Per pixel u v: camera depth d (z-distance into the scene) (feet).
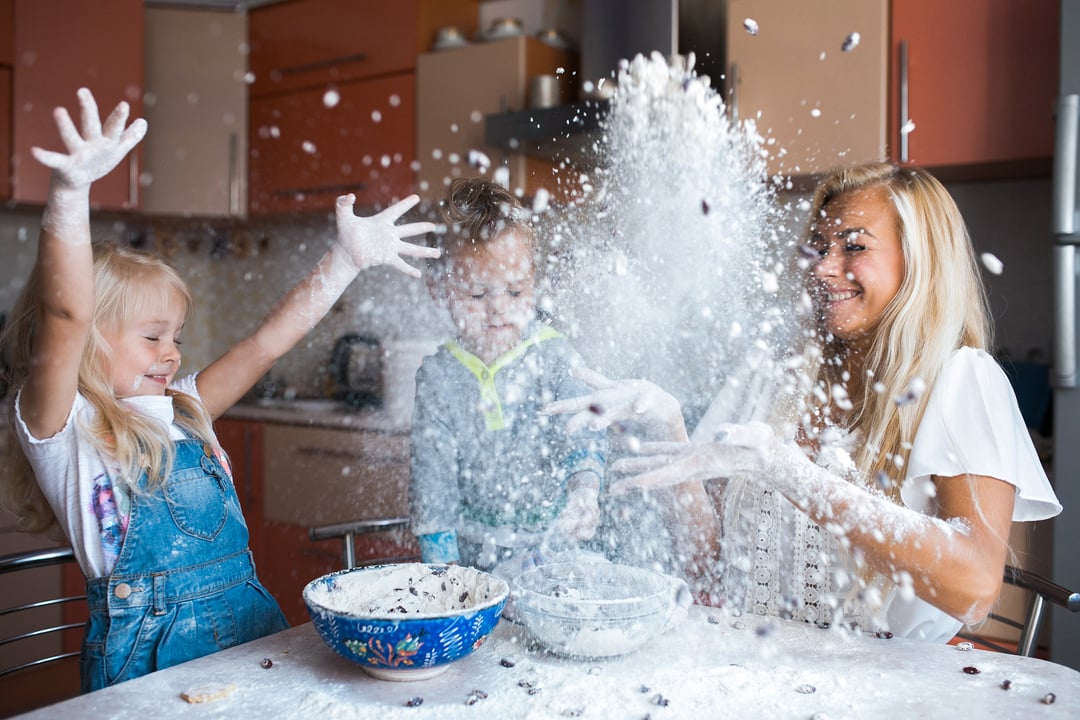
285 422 8.38
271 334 3.99
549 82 7.63
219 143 9.46
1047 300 6.85
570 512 3.45
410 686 2.46
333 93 4.80
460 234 3.94
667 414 3.17
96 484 3.28
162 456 3.42
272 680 2.51
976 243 7.12
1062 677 2.55
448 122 8.22
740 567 3.42
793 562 3.51
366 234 3.86
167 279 3.60
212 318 10.90
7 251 9.13
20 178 8.27
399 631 2.38
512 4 9.07
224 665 2.63
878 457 3.50
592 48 7.11
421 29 8.50
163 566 3.31
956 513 3.19
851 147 6.40
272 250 10.43
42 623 7.55
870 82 6.31
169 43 9.30
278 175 9.39
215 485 3.59
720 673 2.56
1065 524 5.42
